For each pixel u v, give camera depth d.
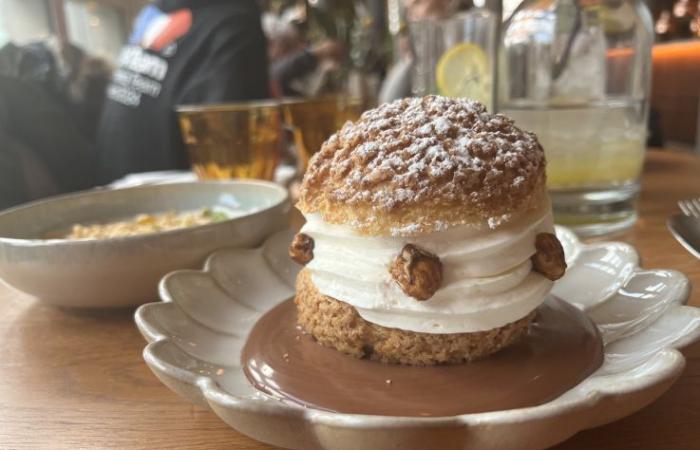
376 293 0.16
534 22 0.30
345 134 0.18
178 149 0.60
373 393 0.15
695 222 0.23
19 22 0.90
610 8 0.29
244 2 0.60
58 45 0.75
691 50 0.64
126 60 0.63
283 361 0.17
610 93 0.30
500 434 0.11
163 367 0.14
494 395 0.14
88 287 0.21
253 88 0.58
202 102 0.57
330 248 0.17
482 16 0.34
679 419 0.14
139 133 0.60
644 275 0.19
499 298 0.16
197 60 0.58
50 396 0.17
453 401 0.14
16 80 0.61
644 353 0.15
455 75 0.34
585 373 0.15
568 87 0.30
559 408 0.11
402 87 0.59
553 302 0.20
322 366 0.16
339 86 0.78
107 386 0.17
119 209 0.30
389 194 0.16
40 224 0.27
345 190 0.16
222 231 0.23
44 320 0.23
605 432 0.14
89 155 0.66
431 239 0.16
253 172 0.38
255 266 0.24
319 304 0.17
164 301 0.19
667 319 0.17
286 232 0.26
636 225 0.30
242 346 0.19
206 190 0.31
